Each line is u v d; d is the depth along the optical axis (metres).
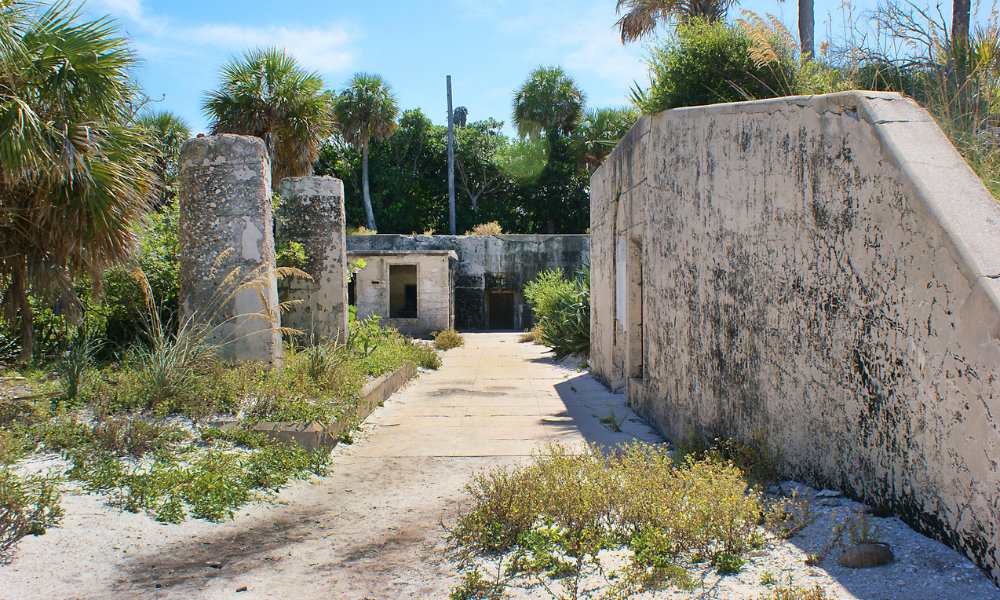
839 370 3.16
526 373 10.44
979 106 4.31
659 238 5.86
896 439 2.77
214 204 6.66
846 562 2.51
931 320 2.54
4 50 4.78
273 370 6.27
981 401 2.28
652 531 2.95
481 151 33.69
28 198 5.27
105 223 5.32
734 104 4.23
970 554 2.35
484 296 22.31
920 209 2.59
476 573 2.75
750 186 4.02
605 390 8.39
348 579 2.87
